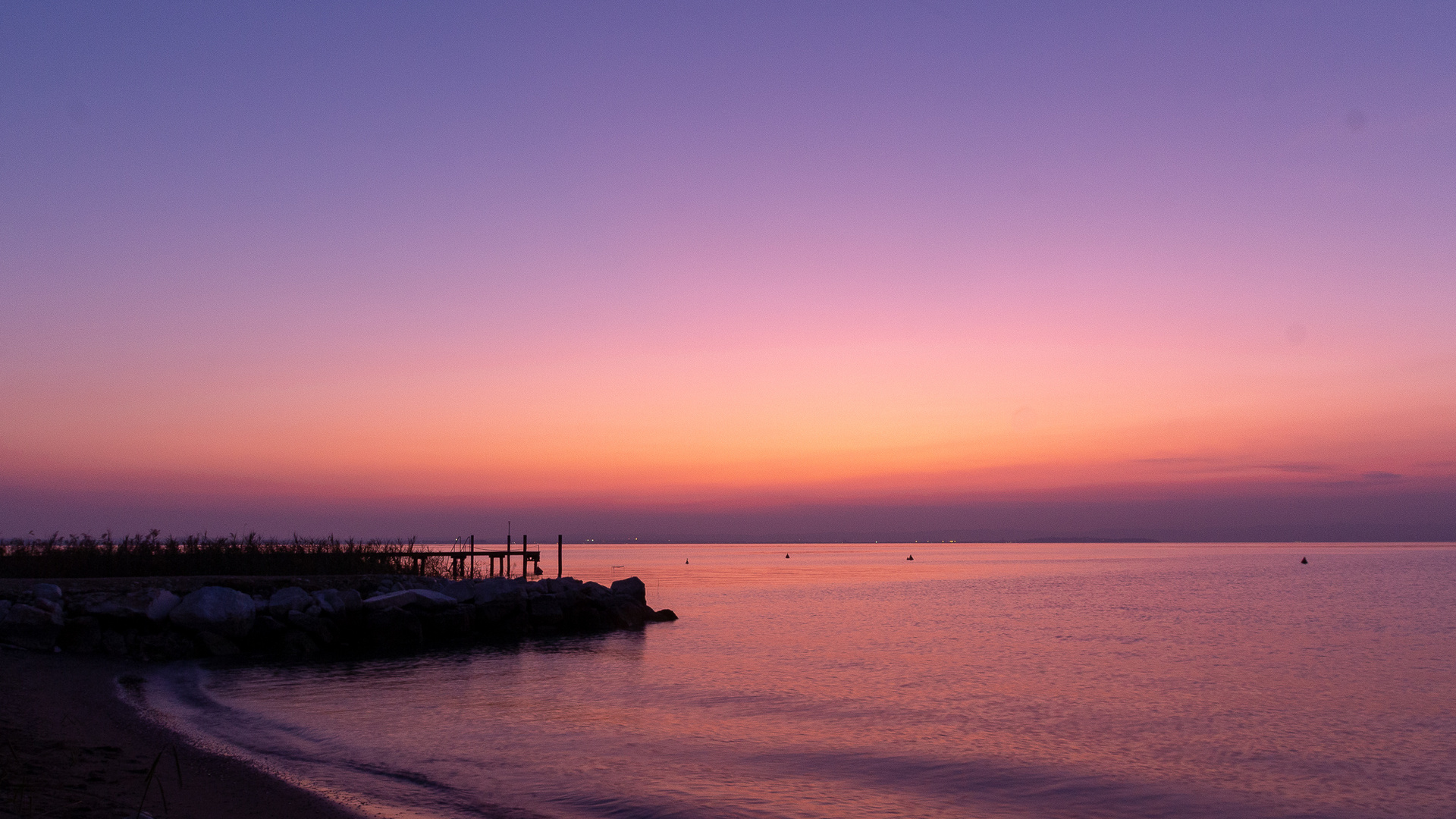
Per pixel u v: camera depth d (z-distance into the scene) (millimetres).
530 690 24188
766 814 13359
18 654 25453
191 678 24969
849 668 28922
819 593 68875
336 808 12242
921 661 30875
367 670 27641
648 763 16188
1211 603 58844
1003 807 14125
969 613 50906
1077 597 65000
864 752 17500
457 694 23406
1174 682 26562
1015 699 23438
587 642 36000
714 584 81938
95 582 32219
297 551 42781
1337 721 20922
